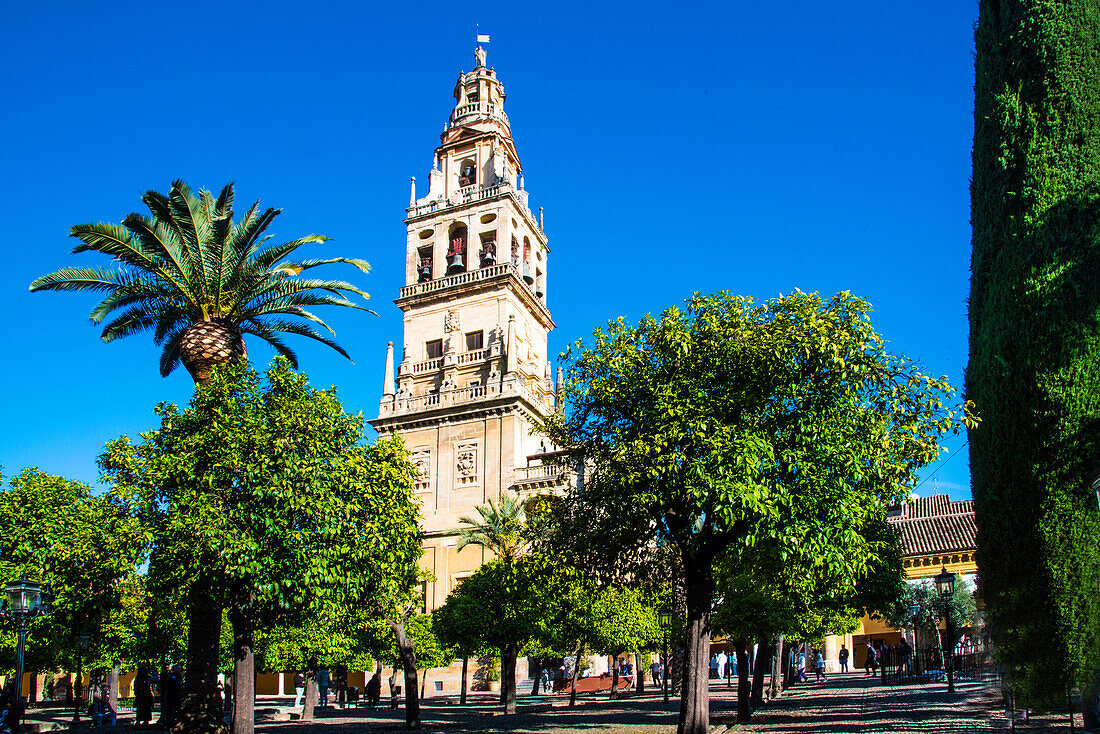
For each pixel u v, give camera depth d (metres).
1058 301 15.48
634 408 20.12
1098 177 15.82
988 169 17.33
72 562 23.55
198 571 20.20
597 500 20.61
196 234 26.05
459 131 74.44
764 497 17.52
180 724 21.84
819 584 23.19
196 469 21.31
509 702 37.25
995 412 16.12
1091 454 14.77
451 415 62.94
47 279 25.03
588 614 37.28
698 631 19.16
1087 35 16.61
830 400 18.31
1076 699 15.02
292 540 20.81
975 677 29.22
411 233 71.31
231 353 25.70
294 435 21.91
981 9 18.50
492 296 66.44
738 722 24.94
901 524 58.03
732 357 18.95
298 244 27.72
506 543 49.16
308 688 36.31
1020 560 15.43
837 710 26.94
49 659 34.47
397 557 24.20
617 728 24.98
